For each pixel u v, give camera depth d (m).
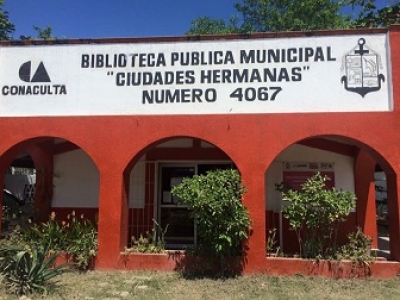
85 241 9.06
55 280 8.11
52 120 9.46
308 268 8.48
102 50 9.60
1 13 15.91
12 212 11.34
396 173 8.47
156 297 7.10
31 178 17.05
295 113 8.87
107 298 7.05
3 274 7.70
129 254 8.96
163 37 9.48
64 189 11.84
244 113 9.02
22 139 9.46
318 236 9.01
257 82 9.12
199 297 7.12
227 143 8.98
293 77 9.03
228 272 8.53
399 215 8.38
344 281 8.13
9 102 9.62
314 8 23.20
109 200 9.12
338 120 8.75
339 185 11.05
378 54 8.91
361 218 10.89
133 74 9.47
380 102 8.77
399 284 7.93
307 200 8.64
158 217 11.49
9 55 9.79
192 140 11.45
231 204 8.12
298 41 9.13
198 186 8.19
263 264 8.56
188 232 11.35
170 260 8.87
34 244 8.75
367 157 10.75
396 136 8.57
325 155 11.16
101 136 9.31
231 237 8.23
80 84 9.55
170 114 9.21
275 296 7.18
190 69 9.34
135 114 9.31
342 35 9.03
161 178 11.70
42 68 9.68
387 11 13.23
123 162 9.20
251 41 9.27
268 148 8.84
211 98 9.18
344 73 8.92
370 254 8.84
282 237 10.80
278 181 11.12
